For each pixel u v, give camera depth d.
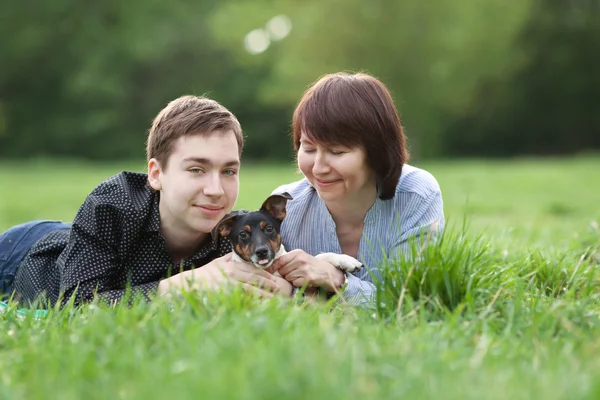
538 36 39.75
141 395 2.42
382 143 4.14
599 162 26.44
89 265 4.21
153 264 4.37
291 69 34.00
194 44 43.16
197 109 4.23
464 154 42.66
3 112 42.03
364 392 2.43
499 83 39.34
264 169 29.30
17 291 4.77
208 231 4.27
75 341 3.06
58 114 43.03
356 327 3.24
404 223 4.38
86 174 23.66
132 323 3.17
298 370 2.45
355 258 4.58
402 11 32.44
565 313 3.47
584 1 40.09
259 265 3.99
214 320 3.12
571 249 5.40
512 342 3.15
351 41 32.97
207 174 4.18
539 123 41.62
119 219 4.27
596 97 40.41
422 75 32.97
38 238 5.18
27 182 19.73
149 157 4.41
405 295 3.66
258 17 36.91
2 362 2.96
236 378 2.43
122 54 42.12
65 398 2.47
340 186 4.21
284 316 3.22
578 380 2.58
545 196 12.92
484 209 10.89
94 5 42.97
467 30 32.38
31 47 41.50
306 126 4.13
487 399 2.40
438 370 2.67
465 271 3.77
